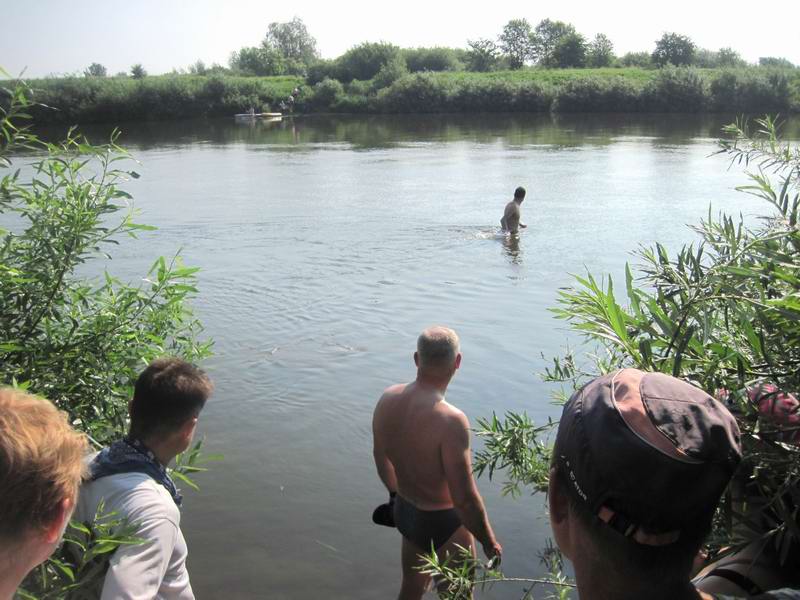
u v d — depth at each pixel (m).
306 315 11.27
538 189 23.95
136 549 2.62
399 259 14.98
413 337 10.24
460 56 96.12
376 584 5.07
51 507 1.71
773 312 2.26
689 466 1.22
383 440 4.74
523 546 5.38
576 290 3.01
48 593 2.65
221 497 6.12
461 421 4.39
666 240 16.03
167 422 2.90
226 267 14.38
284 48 147.50
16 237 4.35
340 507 6.02
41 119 58.25
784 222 2.64
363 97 71.50
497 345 9.76
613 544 1.26
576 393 1.42
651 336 2.58
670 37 91.62
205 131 53.38
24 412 1.75
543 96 66.75
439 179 26.73
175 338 5.04
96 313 4.54
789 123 43.19
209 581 5.09
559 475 1.39
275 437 7.21
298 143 43.03
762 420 2.11
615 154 34.09
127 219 4.54
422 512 4.59
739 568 1.87
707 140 40.56
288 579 5.11
